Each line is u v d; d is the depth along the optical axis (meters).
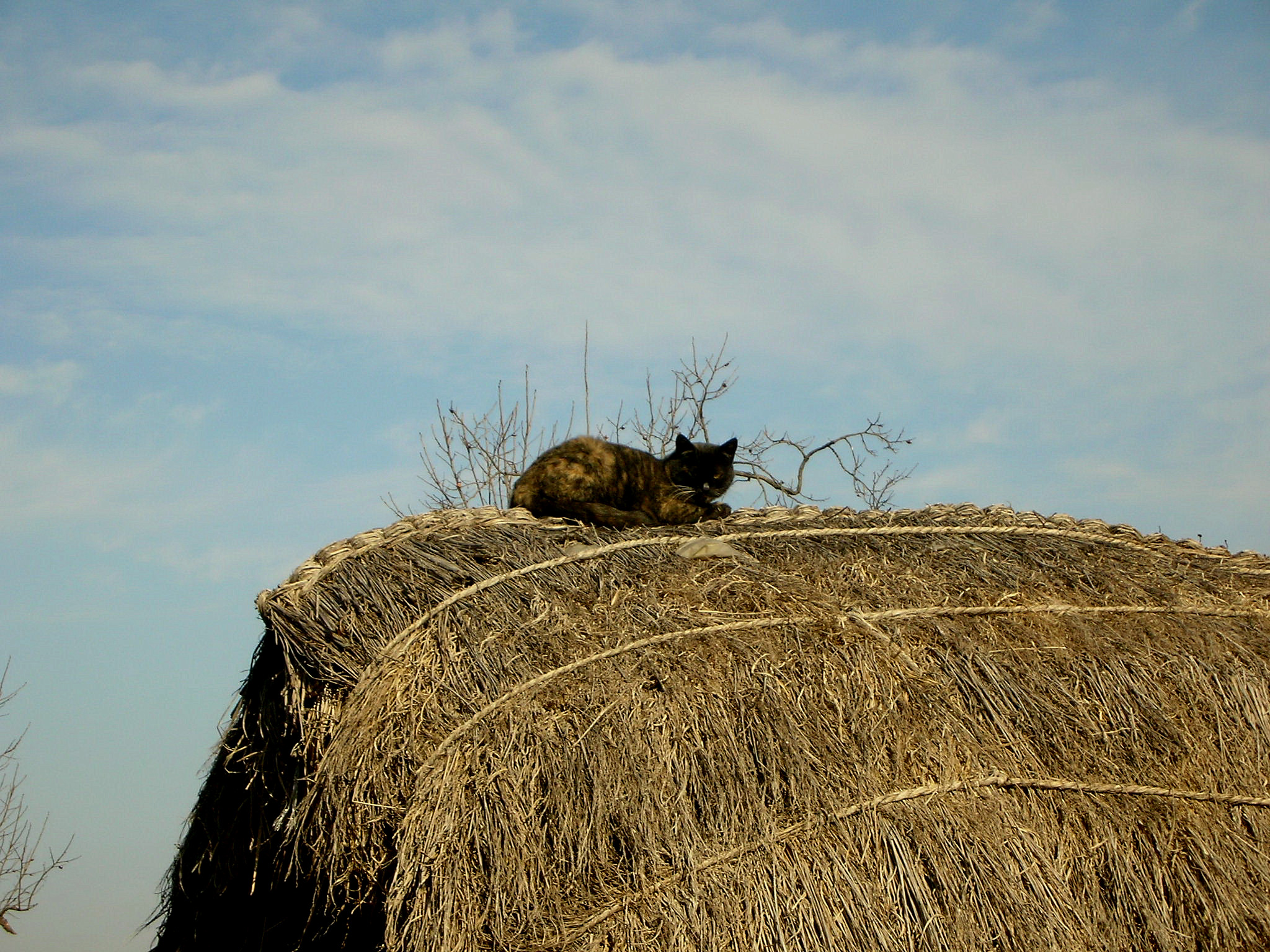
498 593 5.86
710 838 5.04
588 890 4.88
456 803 4.87
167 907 7.08
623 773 5.04
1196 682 6.26
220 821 6.64
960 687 5.80
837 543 6.85
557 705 5.25
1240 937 5.64
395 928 4.79
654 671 5.43
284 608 5.48
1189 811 5.82
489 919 4.75
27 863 9.91
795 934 4.91
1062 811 5.62
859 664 5.68
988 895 5.22
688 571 6.31
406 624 5.57
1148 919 5.49
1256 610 6.98
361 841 5.02
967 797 5.45
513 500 8.29
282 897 6.71
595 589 6.02
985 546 7.05
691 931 4.82
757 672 5.53
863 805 5.25
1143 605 6.71
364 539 6.12
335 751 5.07
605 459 8.38
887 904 5.07
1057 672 6.02
